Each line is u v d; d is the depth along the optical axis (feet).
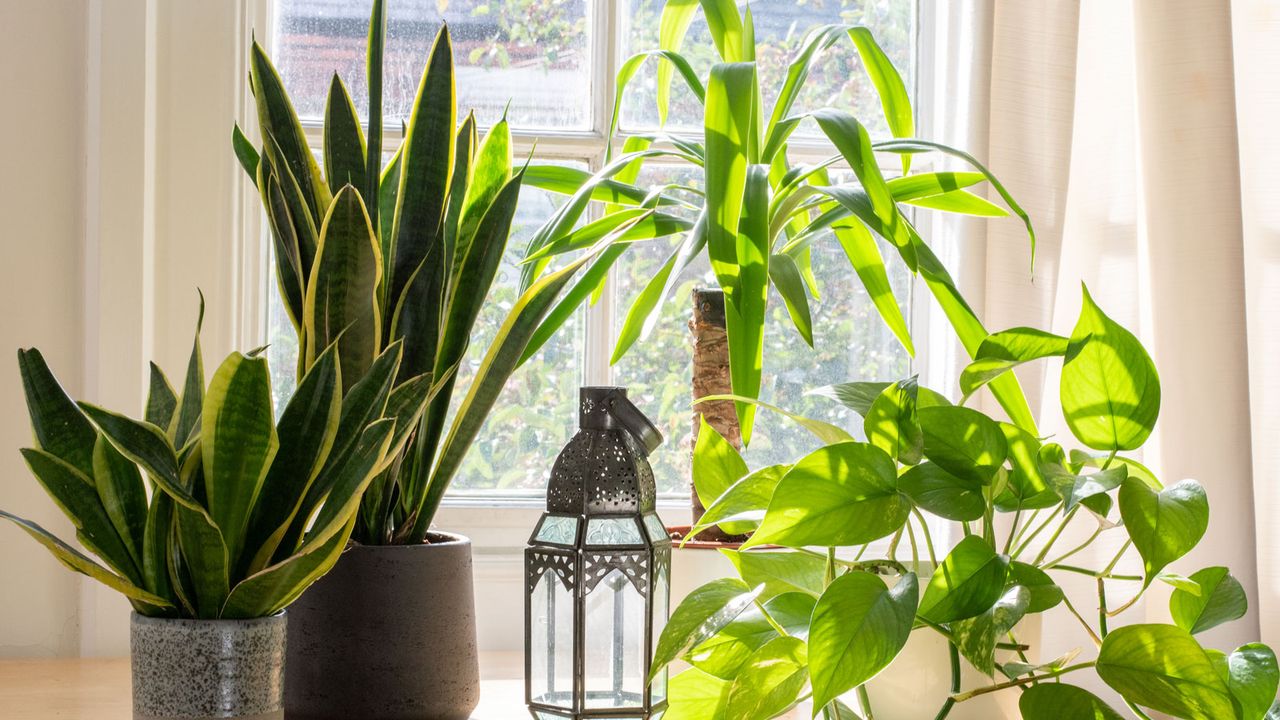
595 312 4.61
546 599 2.82
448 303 3.08
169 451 2.16
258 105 2.89
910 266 2.94
